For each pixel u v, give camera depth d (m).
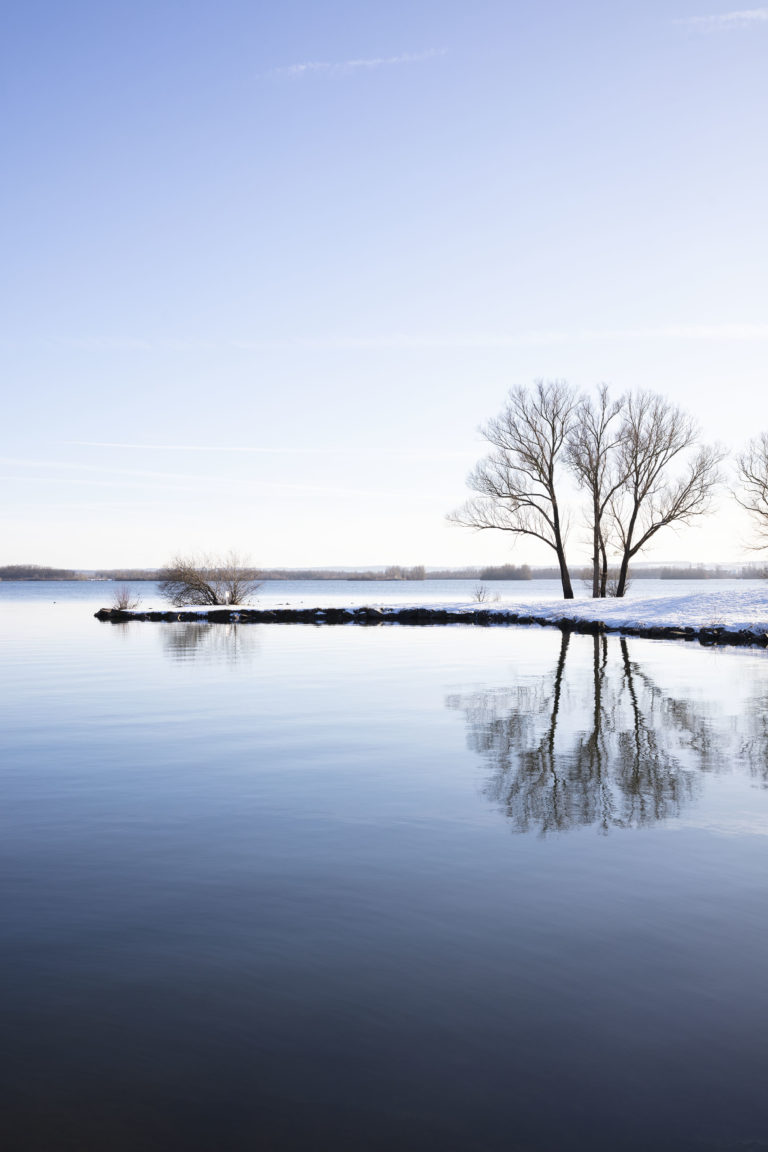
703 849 6.92
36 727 12.84
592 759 10.34
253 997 4.47
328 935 5.25
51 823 7.71
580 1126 3.43
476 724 12.94
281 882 6.18
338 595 106.31
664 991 4.52
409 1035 4.09
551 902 5.77
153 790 8.91
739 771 9.68
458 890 6.00
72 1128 3.43
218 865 6.56
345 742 11.54
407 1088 3.69
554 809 8.11
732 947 5.06
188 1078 3.76
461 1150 3.29
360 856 6.75
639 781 9.20
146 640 32.41
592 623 37.69
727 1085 3.71
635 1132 3.39
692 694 16.20
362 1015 4.28
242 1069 3.84
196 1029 4.16
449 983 4.61
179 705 15.14
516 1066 3.84
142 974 4.74
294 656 25.09
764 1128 3.42
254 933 5.28
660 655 25.14
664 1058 3.90
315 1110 3.54
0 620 48.06
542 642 30.88
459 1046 3.99
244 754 10.76
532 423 50.06
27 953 5.01
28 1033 4.13
